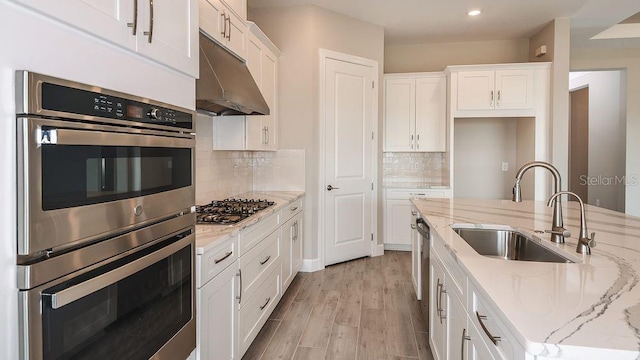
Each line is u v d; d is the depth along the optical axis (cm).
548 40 456
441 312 191
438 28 467
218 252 176
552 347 75
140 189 110
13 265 74
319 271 404
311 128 397
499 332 100
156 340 120
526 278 117
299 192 391
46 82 78
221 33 243
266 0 380
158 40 121
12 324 74
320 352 239
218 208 262
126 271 101
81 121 87
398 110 506
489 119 537
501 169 536
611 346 74
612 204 630
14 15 73
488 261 138
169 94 130
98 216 93
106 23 96
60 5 82
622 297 100
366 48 444
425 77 501
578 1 389
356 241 445
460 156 544
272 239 274
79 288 84
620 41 528
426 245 255
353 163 436
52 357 80
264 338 257
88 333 90
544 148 463
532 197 471
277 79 393
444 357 182
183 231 138
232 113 300
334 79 414
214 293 173
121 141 100
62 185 82
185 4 140
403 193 488
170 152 127
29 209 75
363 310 303
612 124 631
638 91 571
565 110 443
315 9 395
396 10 410
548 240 171
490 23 452
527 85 463
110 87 99
